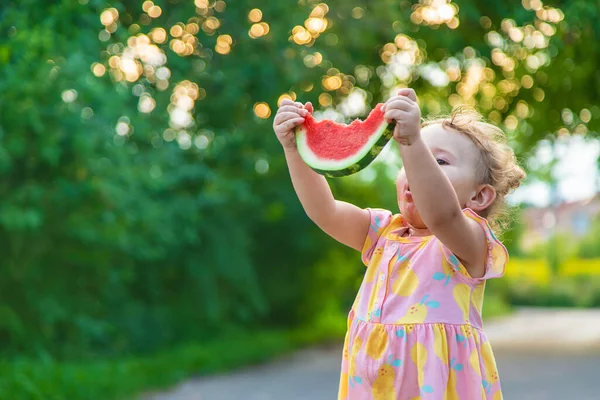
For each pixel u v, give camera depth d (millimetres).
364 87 11539
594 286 39281
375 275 2877
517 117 13648
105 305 11914
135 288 13109
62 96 8203
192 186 11672
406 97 2496
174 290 13430
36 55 6914
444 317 2693
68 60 7652
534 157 15023
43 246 9695
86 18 6828
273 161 12859
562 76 12125
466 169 2836
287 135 2799
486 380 2742
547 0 9000
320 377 11227
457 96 13102
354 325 2852
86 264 10461
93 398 8000
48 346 10211
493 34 10469
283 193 14570
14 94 7414
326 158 2637
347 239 3012
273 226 15906
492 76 12539
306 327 17828
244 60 8797
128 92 8883
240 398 9266
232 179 12039
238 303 14836
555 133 14227
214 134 10234
